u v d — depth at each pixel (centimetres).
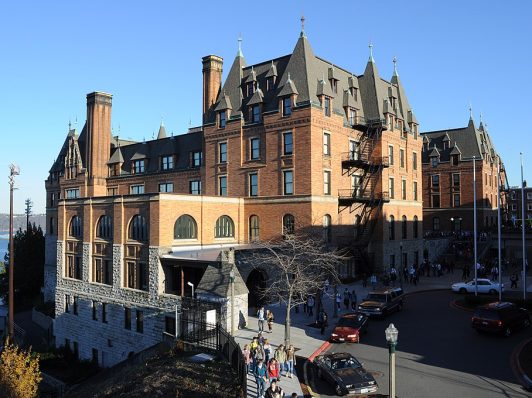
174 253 4109
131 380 2869
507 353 2655
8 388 2670
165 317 3856
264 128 4950
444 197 8612
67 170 7419
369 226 5591
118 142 7544
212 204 4628
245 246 4491
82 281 4834
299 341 3017
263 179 4941
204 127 5541
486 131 9406
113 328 4391
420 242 6550
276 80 5103
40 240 7975
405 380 2294
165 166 6394
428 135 9169
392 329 1792
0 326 6188
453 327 3284
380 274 5553
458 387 2186
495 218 9075
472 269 6172
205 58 5719
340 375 2164
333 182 4894
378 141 5625
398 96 6506
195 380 2497
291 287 2992
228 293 3359
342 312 3794
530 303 3781
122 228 4372
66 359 4753
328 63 5375
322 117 4728
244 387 2122
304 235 4269
